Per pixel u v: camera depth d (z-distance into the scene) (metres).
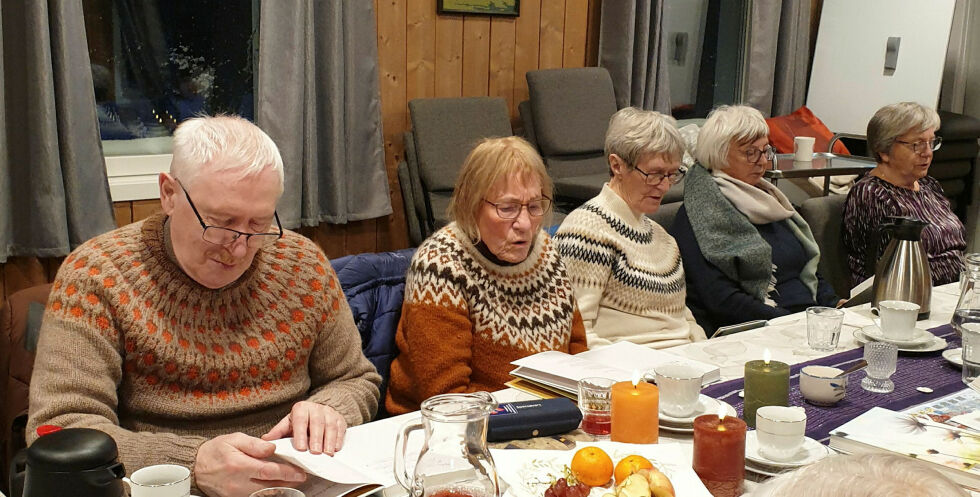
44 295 1.89
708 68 5.44
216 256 1.50
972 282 2.21
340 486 1.28
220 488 1.32
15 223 3.20
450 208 2.03
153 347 1.53
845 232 3.42
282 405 1.68
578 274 2.36
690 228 2.83
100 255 1.53
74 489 1.10
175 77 3.72
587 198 4.05
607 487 1.29
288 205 3.83
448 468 1.11
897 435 1.44
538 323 2.02
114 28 3.52
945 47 5.07
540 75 4.31
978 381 1.73
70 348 1.48
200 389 1.58
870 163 4.46
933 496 0.54
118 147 3.60
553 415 1.50
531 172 1.96
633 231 2.43
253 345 1.62
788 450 1.37
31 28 3.06
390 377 2.08
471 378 2.01
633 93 4.79
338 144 3.93
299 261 1.71
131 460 1.37
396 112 4.23
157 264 1.54
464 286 1.96
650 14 4.74
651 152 2.36
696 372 1.58
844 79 5.51
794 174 4.18
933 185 3.59
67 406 1.44
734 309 2.72
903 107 3.33
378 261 2.15
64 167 3.21
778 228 2.99
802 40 5.60
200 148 1.47
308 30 3.77
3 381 1.86
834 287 3.42
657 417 1.46
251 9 3.88
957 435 1.44
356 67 3.96
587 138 4.38
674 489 1.26
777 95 5.53
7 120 3.13
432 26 4.24
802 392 1.71
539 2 4.57
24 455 1.25
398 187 4.30
